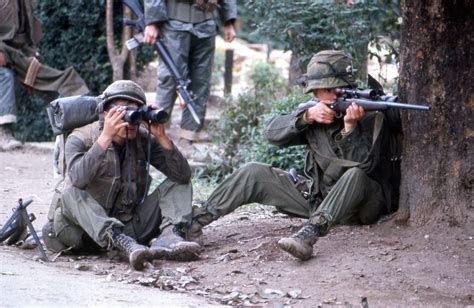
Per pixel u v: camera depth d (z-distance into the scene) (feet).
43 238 34.58
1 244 35.83
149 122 32.68
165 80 54.44
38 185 49.88
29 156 59.77
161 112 32.35
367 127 33.19
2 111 60.95
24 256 33.99
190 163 53.31
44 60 70.69
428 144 32.45
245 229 36.81
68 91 61.21
